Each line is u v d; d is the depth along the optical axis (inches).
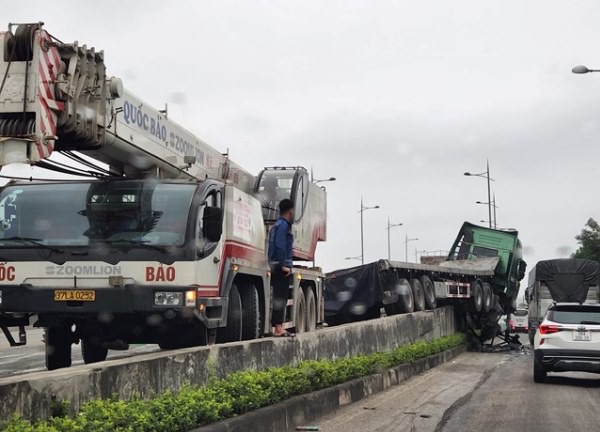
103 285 378.3
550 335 596.1
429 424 383.6
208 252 398.3
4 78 331.3
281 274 445.4
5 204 406.0
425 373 688.4
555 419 405.4
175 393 282.7
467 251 1254.9
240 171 600.7
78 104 355.3
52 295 380.2
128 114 401.1
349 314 912.3
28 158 328.2
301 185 654.5
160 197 397.1
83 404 227.0
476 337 1186.6
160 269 379.9
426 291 980.6
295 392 377.4
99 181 411.2
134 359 264.8
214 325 403.2
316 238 708.7
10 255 388.2
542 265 1249.4
